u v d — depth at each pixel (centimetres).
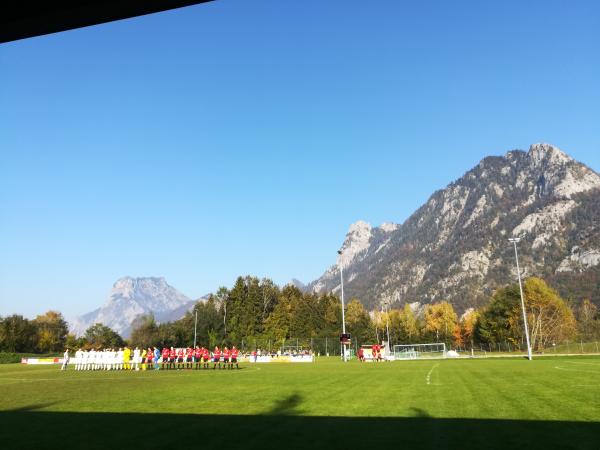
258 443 1080
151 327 12600
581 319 13862
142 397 2025
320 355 10300
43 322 13475
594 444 1025
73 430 1267
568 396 1834
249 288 13950
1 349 10944
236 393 2142
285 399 1886
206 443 1091
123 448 1055
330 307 14538
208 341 12562
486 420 1329
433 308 15875
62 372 4250
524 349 10150
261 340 11281
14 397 2081
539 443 1038
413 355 7956
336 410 1560
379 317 17788
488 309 11825
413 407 1595
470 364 4681
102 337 13675
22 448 1064
